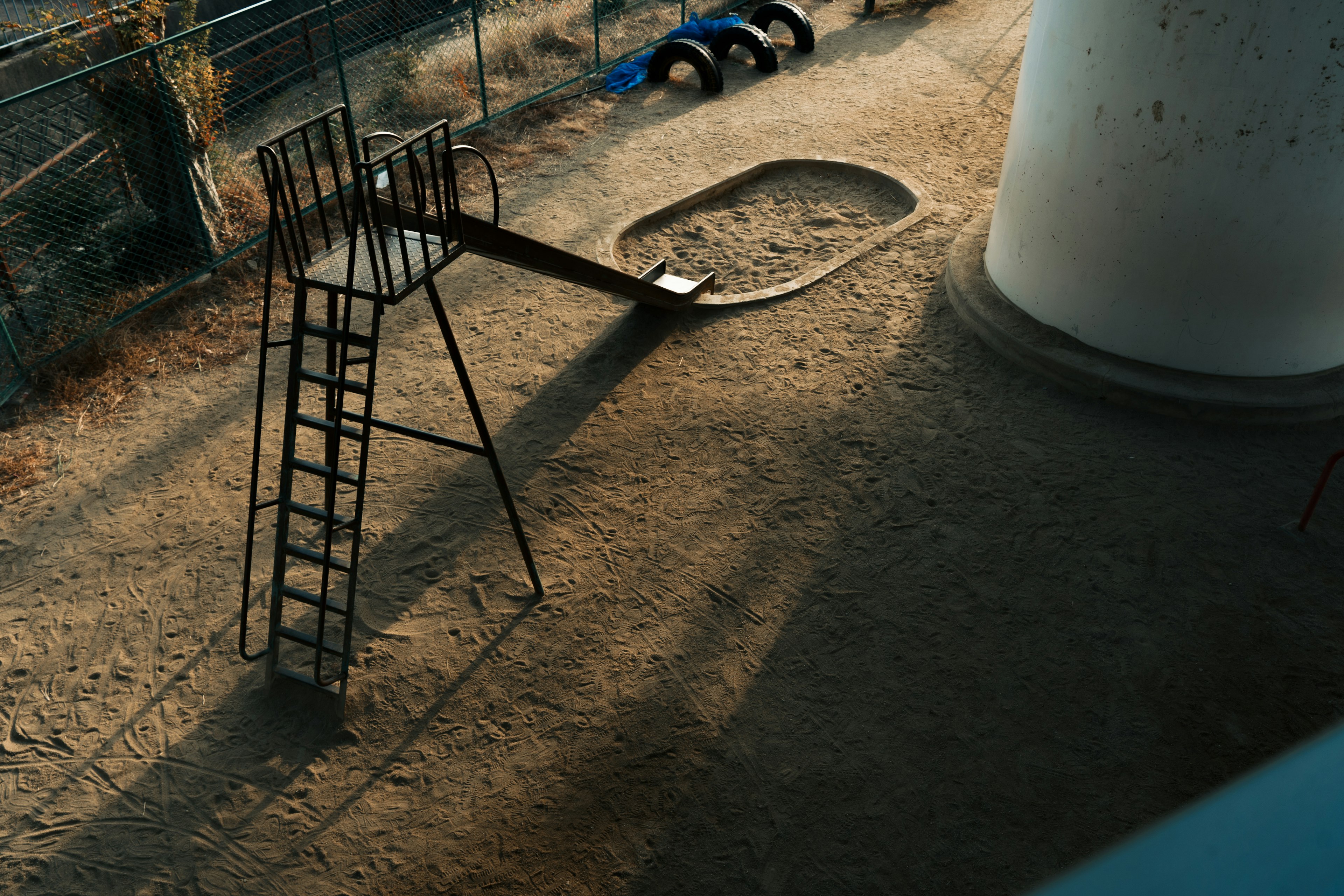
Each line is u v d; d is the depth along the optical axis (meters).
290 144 11.48
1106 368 7.67
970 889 4.62
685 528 6.69
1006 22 16.22
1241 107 6.33
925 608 6.04
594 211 10.66
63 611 6.13
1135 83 6.69
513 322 8.85
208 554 6.53
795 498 6.91
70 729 5.44
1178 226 6.96
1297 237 6.73
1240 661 5.64
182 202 9.38
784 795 5.04
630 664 5.75
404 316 8.97
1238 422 7.36
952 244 9.73
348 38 16.02
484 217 10.54
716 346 8.52
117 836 4.93
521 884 4.69
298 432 7.58
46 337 8.41
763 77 14.28
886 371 8.15
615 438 7.50
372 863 4.80
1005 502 6.80
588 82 14.04
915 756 5.20
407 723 5.44
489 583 6.29
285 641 5.92
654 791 5.07
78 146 8.89
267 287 4.84
